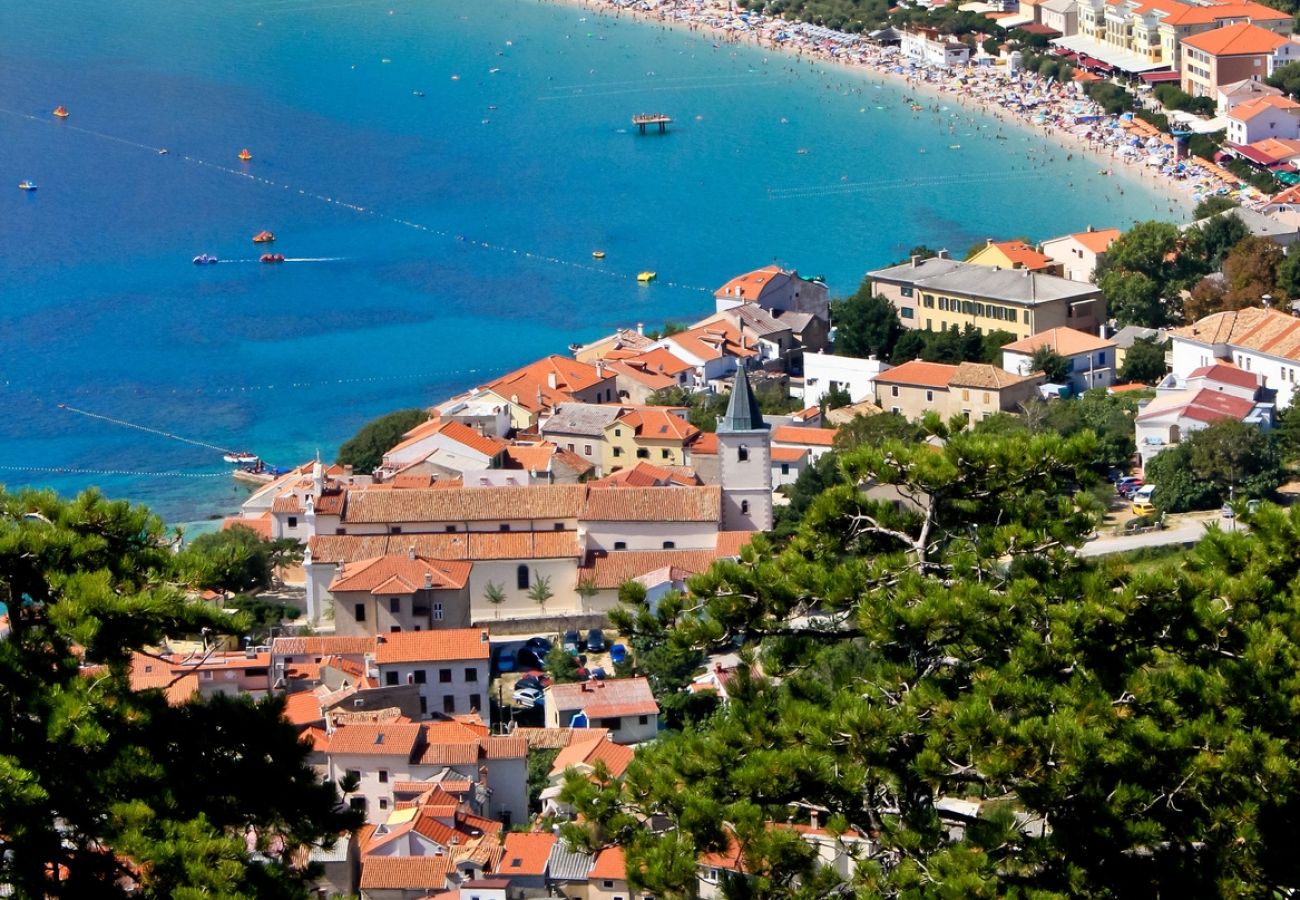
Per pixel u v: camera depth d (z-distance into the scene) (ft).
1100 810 365.61
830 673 425.28
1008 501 423.23
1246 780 374.63
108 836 353.31
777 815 378.12
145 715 370.73
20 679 361.30
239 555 402.72
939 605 387.96
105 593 369.71
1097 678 388.78
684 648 410.31
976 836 364.99
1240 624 409.69
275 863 369.71
